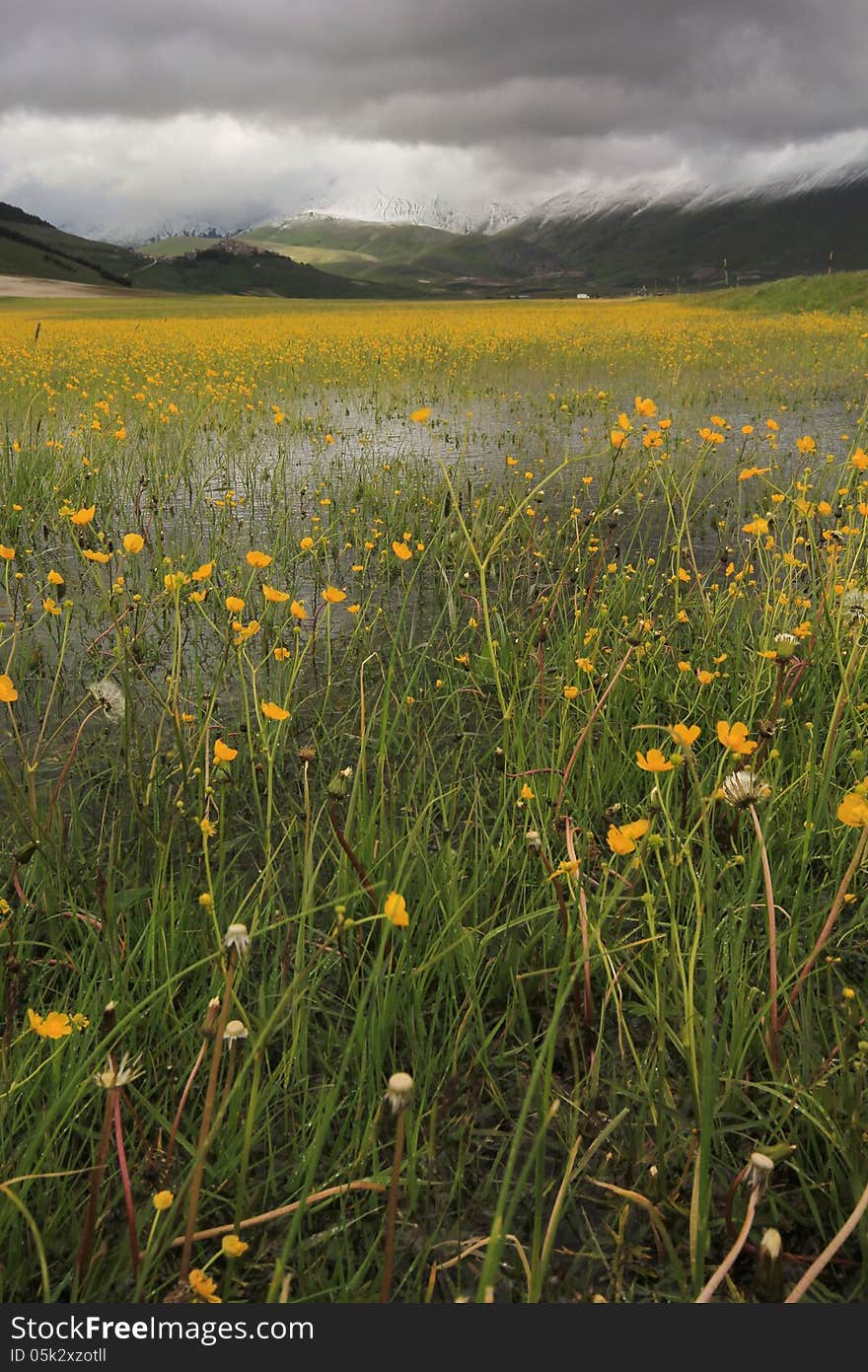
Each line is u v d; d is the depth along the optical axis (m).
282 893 2.54
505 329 23.95
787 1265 1.60
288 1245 1.37
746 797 1.75
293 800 3.01
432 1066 1.88
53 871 2.51
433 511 6.29
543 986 2.21
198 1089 1.90
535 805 2.62
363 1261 1.61
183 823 2.79
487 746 3.37
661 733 3.29
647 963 2.20
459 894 2.35
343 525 6.48
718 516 6.41
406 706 3.42
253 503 6.74
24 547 5.89
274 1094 1.88
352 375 14.43
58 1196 1.67
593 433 9.62
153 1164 1.64
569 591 4.95
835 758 2.77
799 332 19.34
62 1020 1.50
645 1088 1.87
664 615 4.16
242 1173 1.54
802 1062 1.88
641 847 1.85
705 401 11.43
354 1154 1.75
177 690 2.81
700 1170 1.50
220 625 4.53
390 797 2.85
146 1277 1.47
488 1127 1.88
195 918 2.32
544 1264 1.40
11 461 7.48
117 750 3.36
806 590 4.56
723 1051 1.95
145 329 24.83
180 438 9.36
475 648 4.25
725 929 2.26
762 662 3.36
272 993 2.08
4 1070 1.76
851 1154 1.64
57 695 3.85
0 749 3.38
